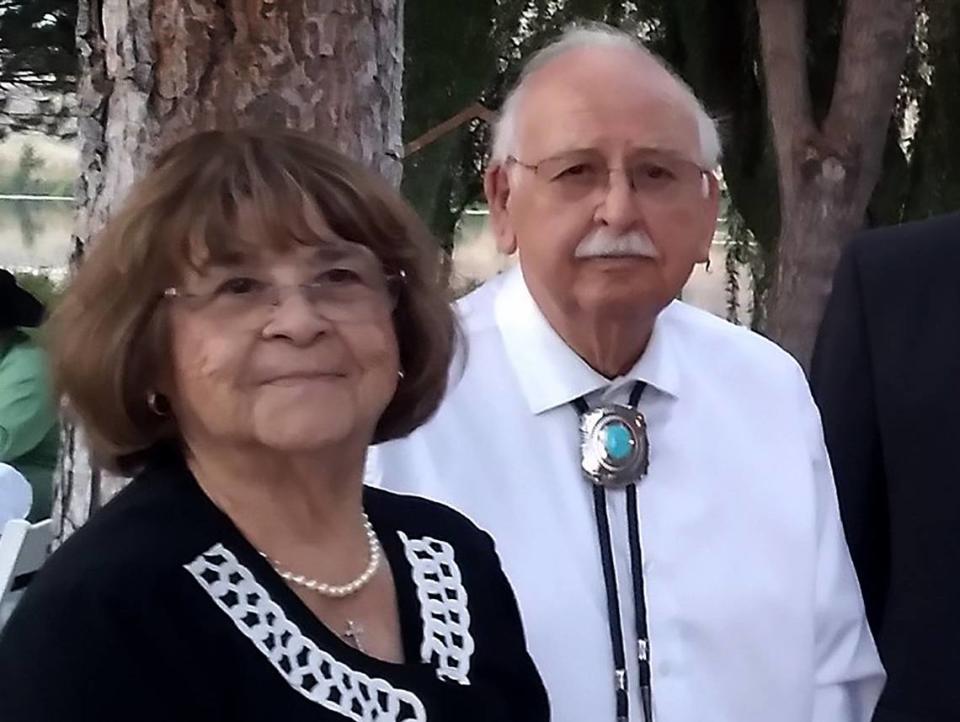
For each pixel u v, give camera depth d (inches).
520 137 59.5
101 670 38.2
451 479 60.9
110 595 39.2
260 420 41.7
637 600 59.7
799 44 138.6
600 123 57.0
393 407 48.2
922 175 146.0
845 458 71.1
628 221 57.1
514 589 59.1
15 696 37.9
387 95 82.4
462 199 145.3
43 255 180.1
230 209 41.5
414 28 142.4
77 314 42.3
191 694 39.1
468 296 65.9
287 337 41.6
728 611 60.8
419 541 49.4
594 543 60.2
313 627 42.0
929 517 68.2
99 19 79.3
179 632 39.6
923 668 68.1
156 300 42.0
